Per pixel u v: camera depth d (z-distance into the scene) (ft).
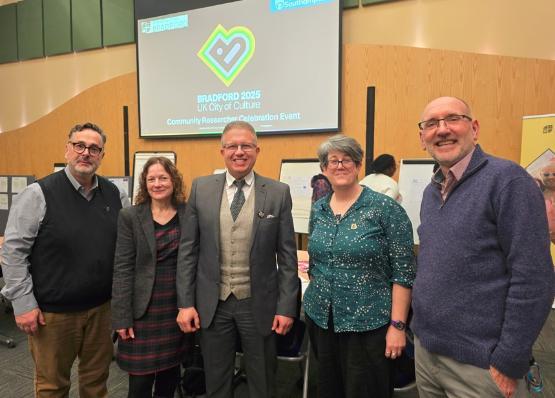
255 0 13.96
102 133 5.70
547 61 11.14
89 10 17.70
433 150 4.05
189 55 15.34
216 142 15.44
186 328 5.17
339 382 5.21
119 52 17.46
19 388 7.48
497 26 11.65
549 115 10.57
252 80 14.29
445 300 3.79
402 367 5.32
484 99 11.79
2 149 20.67
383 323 4.77
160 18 15.70
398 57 12.56
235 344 5.34
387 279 4.95
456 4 12.00
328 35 13.00
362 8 13.04
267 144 14.51
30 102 19.89
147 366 5.30
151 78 16.14
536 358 8.29
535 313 3.35
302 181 12.55
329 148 5.00
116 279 5.32
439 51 12.13
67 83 18.85
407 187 11.82
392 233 4.81
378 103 12.87
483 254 3.63
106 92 17.63
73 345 5.55
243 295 5.11
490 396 3.61
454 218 3.81
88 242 5.42
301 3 13.26
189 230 5.31
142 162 15.87
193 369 7.13
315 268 5.26
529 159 10.94
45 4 18.67
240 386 7.48
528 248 3.37
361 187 5.22
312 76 13.35
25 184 13.46
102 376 5.90
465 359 3.69
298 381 7.55
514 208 3.45
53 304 5.30
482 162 3.79
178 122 15.85
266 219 5.11
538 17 11.26
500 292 3.58
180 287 5.25
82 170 5.33
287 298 5.20
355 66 13.07
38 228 5.20
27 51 19.45
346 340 4.91
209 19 14.82
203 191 5.33
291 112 13.80
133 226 5.33
